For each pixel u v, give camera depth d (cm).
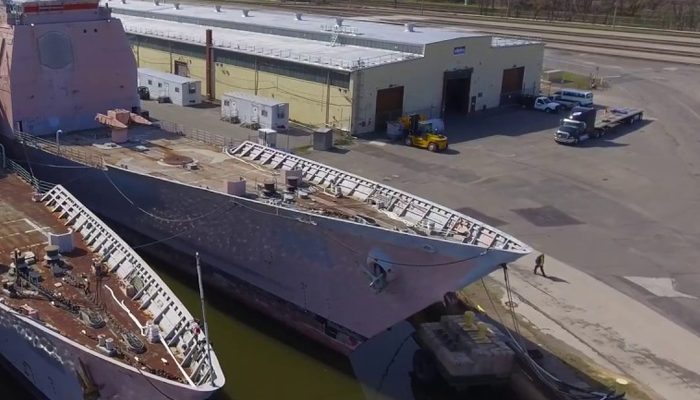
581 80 6019
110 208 2419
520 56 5069
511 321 1992
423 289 1730
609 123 4381
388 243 1684
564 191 3203
